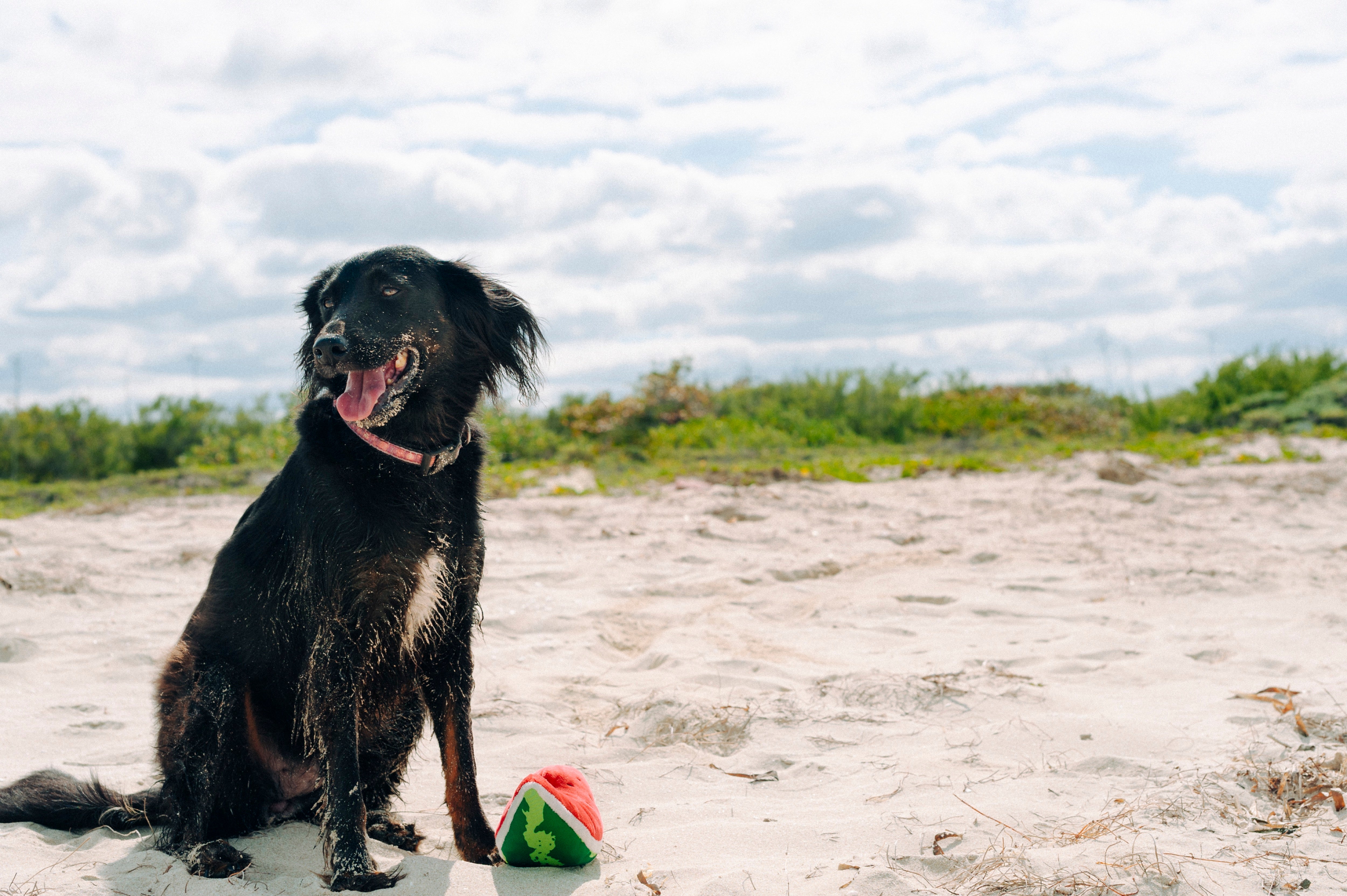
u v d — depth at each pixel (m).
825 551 8.12
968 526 8.98
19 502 11.87
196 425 17.92
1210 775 3.36
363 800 3.07
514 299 3.79
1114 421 18.47
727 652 5.44
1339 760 3.42
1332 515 9.21
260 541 3.35
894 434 18.34
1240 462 12.79
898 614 6.27
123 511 10.72
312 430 3.26
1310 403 16.81
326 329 3.26
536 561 7.88
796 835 3.10
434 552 3.23
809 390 19.84
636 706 4.51
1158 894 2.58
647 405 18.00
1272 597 6.27
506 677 5.05
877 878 2.68
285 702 3.36
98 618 6.16
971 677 4.69
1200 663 5.00
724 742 4.14
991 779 3.53
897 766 3.71
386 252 3.51
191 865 2.97
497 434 16.33
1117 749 3.80
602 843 3.08
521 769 3.89
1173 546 7.85
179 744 3.18
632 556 8.01
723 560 7.80
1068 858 2.76
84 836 3.26
